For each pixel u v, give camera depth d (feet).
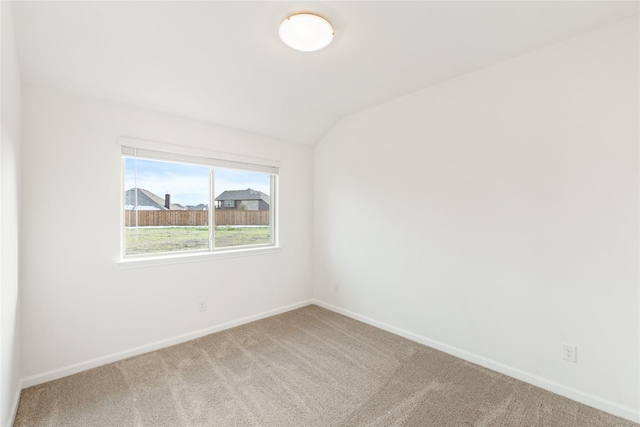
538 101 6.85
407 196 9.45
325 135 12.25
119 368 7.57
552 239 6.68
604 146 6.03
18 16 5.41
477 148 7.86
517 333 7.19
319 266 12.69
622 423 5.68
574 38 6.36
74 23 5.74
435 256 8.76
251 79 8.13
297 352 8.48
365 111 10.64
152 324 8.57
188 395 6.50
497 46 6.72
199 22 5.81
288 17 5.63
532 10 5.54
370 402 6.30
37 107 6.85
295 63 7.38
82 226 7.45
